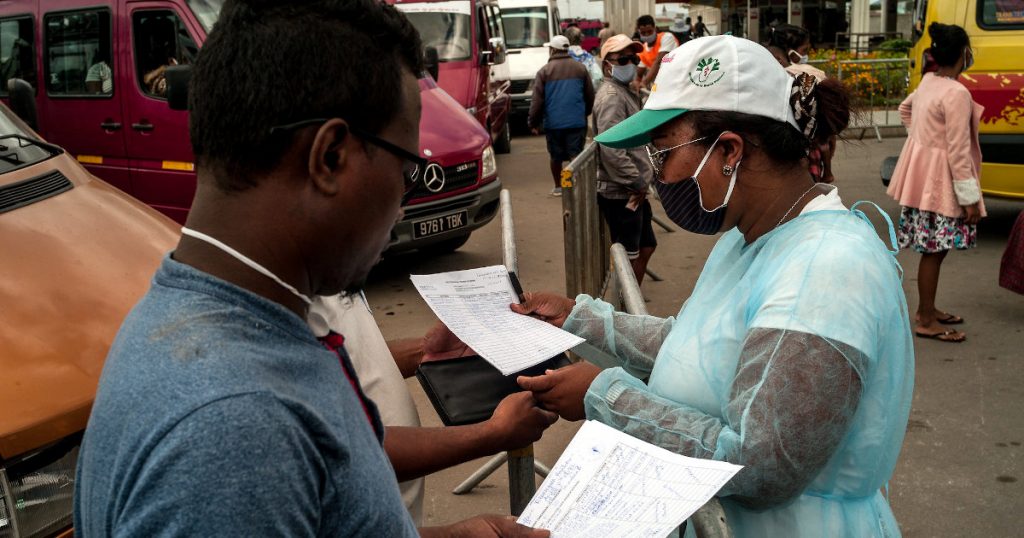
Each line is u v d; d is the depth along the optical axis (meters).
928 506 3.48
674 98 1.57
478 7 9.77
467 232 6.62
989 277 6.32
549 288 6.47
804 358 1.36
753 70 1.53
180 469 0.76
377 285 6.69
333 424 0.86
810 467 1.38
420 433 1.65
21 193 3.06
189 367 0.81
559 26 17.25
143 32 6.33
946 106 4.85
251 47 0.86
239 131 0.86
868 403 1.46
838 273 1.39
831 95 1.57
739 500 1.50
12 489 2.05
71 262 2.73
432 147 6.30
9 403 2.10
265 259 0.89
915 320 5.50
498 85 12.30
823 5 21.42
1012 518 3.37
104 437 0.82
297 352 0.88
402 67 0.95
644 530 1.27
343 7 0.90
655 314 5.83
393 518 0.91
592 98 9.34
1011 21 6.76
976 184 4.91
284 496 0.78
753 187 1.57
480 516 1.38
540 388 1.69
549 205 9.33
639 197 5.36
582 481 1.43
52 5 6.72
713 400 1.56
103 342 2.40
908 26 19.75
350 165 0.90
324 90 0.87
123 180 6.54
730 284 1.61
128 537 0.76
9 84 4.37
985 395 4.42
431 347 2.04
